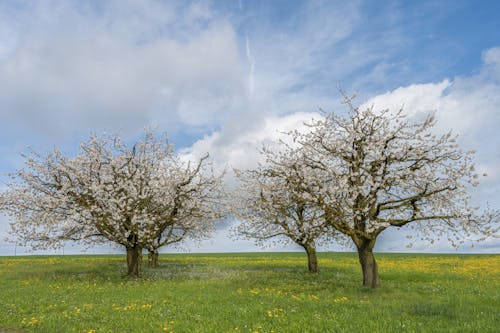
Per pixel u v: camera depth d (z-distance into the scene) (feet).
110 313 46.96
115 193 87.71
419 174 67.15
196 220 110.73
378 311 45.85
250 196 95.04
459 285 75.77
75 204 88.74
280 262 140.97
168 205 96.17
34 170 90.89
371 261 70.44
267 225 94.89
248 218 94.22
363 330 36.45
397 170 67.51
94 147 93.66
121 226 88.79
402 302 53.83
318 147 75.92
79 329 39.83
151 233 93.71
